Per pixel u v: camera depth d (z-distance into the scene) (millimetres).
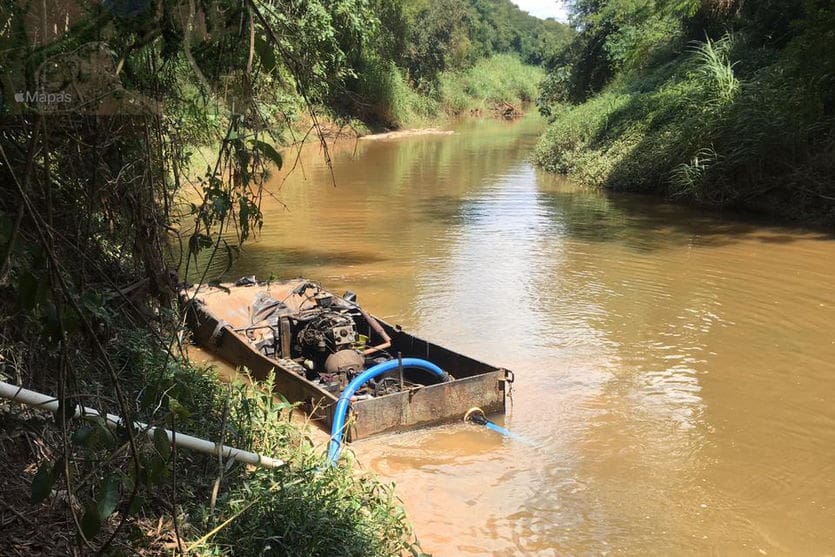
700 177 17031
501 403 6648
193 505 4074
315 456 4914
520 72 73312
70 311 2340
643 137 21062
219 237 3148
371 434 6098
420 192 20234
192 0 2701
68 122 3596
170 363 5141
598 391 7125
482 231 14758
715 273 11250
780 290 10297
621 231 14555
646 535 4840
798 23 17109
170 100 4254
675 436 6219
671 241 13508
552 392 7109
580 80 35500
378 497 4625
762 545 4758
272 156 3037
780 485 5465
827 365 7680
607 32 34062
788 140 15648
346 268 11844
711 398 6953
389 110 42594
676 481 5520
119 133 3988
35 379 4109
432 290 10609
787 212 15305
